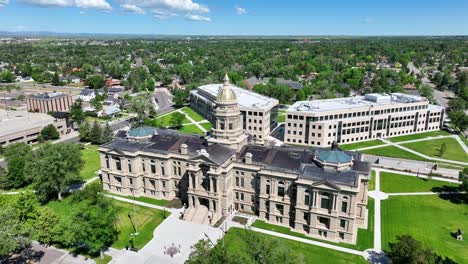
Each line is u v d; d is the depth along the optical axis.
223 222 97.25
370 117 171.62
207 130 191.88
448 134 183.88
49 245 86.56
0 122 185.00
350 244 86.31
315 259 80.50
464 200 109.06
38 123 183.62
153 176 110.88
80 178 119.75
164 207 106.25
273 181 94.50
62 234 83.38
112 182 116.44
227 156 101.38
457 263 78.62
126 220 98.44
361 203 93.31
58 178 107.75
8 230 72.62
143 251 84.06
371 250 83.75
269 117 182.88
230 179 101.25
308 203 90.31
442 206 105.12
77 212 83.31
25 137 169.62
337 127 165.88
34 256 81.88
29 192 88.00
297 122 167.38
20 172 120.25
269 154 102.12
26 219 84.75
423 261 68.44
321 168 93.00
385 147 163.75
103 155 115.50
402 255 71.19
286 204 94.00
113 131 181.88
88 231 78.19
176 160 108.12
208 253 67.44
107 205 89.81
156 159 109.06
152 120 193.12
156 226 95.31
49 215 85.38
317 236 90.00
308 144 168.25
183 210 104.06
